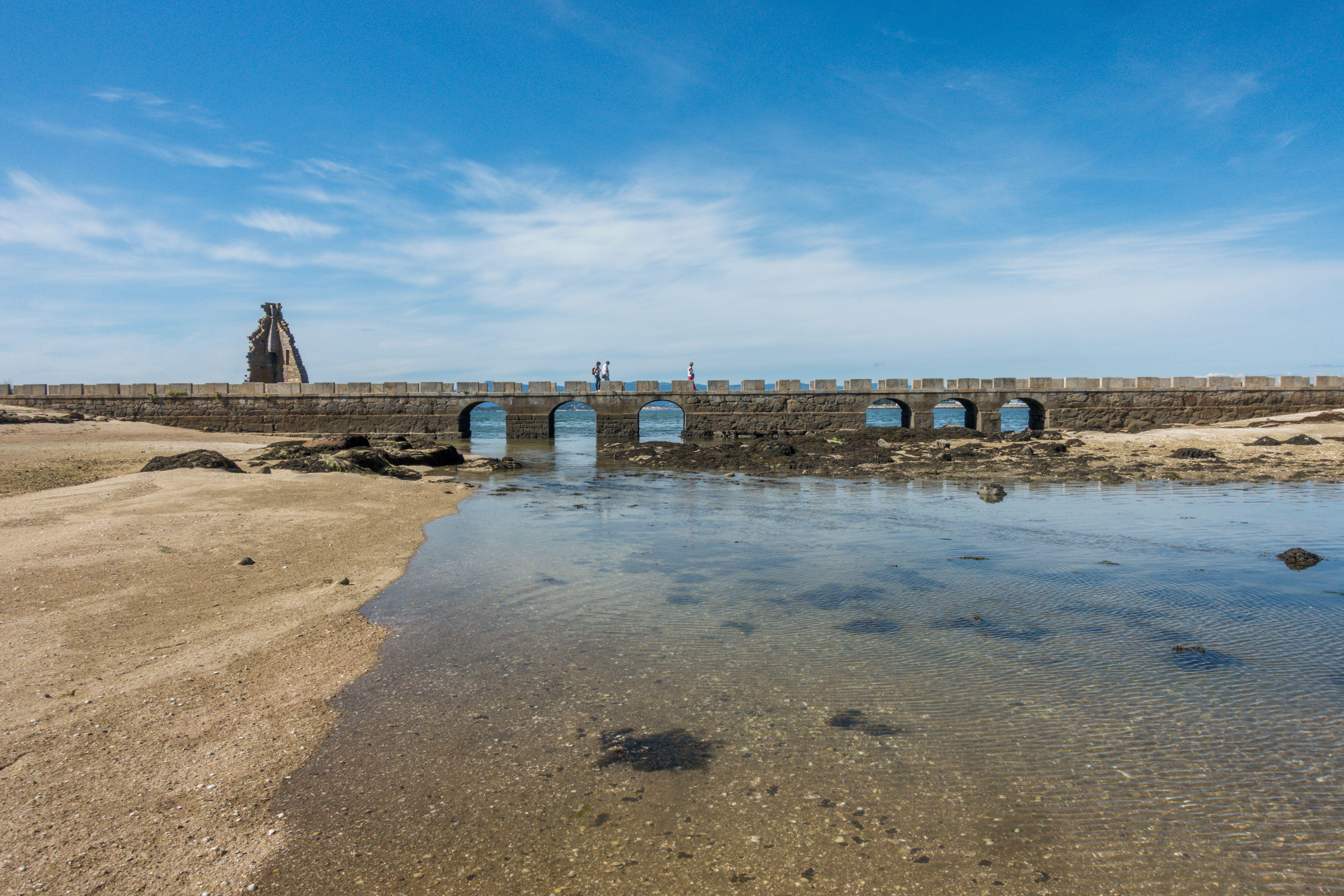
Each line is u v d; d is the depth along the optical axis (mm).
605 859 3688
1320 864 3641
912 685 5875
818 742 4902
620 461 29797
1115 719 5250
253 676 5898
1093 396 38281
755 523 13906
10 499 12633
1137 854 3713
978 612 7914
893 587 8953
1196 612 7902
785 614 7809
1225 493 17906
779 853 3734
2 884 3375
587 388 39344
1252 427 32031
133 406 38594
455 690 5734
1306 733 5035
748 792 4293
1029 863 3646
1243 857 3689
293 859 3660
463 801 4188
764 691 5758
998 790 4312
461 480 22516
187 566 9109
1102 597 8539
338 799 4191
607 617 7680
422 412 39438
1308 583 9172
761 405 39188
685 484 21297
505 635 7043
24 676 5672
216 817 3988
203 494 13930
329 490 16062
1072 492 18516
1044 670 6195
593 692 5715
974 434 34250
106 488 13688
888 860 3676
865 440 33031
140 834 3812
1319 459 23797
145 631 6805
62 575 8344
